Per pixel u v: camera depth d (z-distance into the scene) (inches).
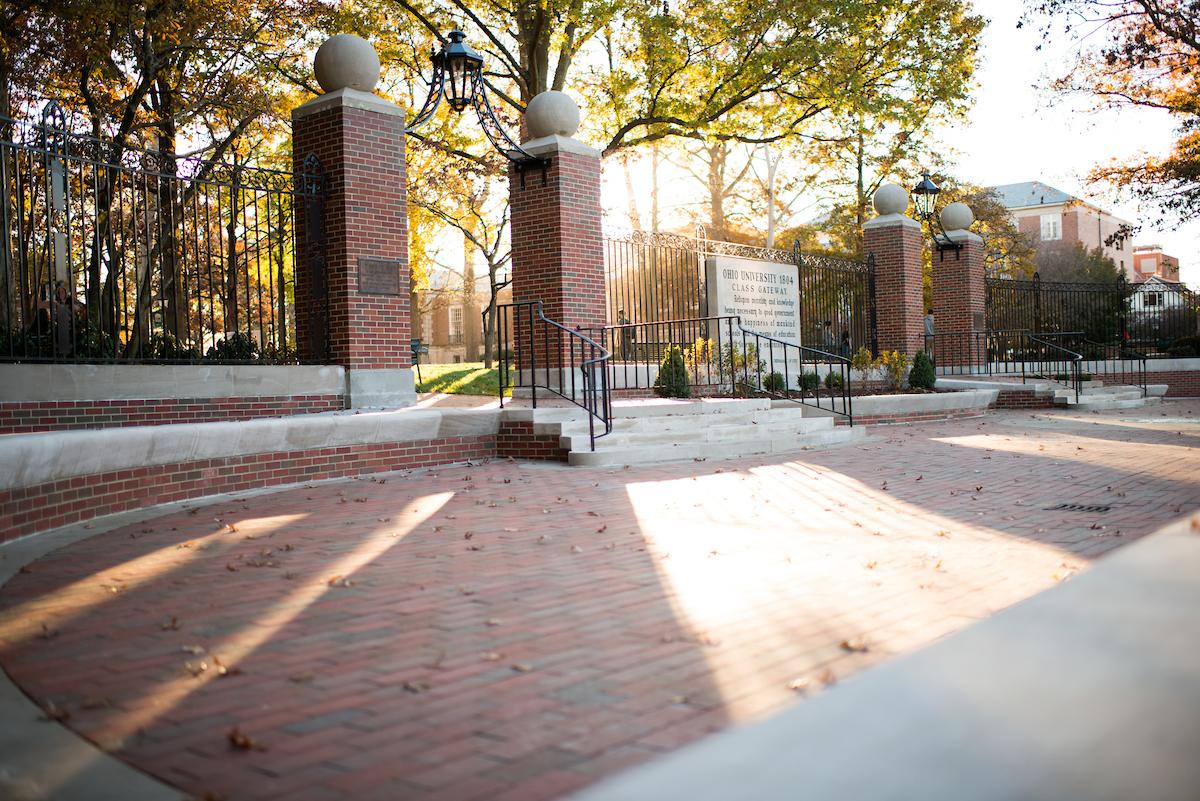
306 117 507.5
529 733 133.8
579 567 247.3
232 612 205.0
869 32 944.3
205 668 165.9
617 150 957.2
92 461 318.3
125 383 407.8
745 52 877.2
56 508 302.4
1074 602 25.6
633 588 223.5
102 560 257.0
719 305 789.2
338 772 121.5
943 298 1016.2
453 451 480.1
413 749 128.9
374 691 153.7
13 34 569.6
